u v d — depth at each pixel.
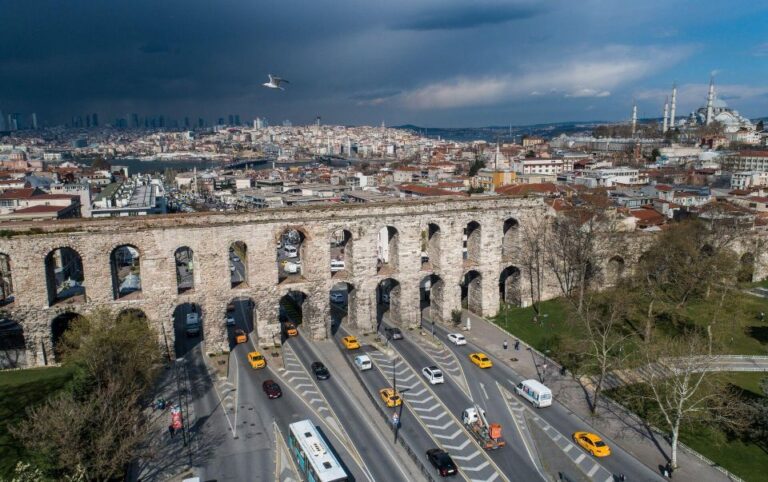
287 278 104.38
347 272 108.94
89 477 56.31
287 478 62.94
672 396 71.38
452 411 78.75
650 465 65.88
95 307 89.44
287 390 84.69
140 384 79.06
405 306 111.00
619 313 98.88
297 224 99.81
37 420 59.41
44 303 86.81
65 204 178.25
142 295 92.12
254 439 71.12
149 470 64.56
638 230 128.62
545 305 121.56
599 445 68.00
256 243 97.38
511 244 123.25
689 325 101.94
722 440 70.12
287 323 110.94
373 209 106.88
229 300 97.25
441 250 112.06
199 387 85.50
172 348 94.31
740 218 133.62
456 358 97.19
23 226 85.94
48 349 88.44
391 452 68.62
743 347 97.50
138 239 90.19
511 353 99.44
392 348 101.38
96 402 61.88
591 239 115.75
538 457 67.62
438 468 63.94
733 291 104.81
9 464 62.09
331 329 110.19
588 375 89.12
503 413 78.31
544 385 84.81
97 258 88.62
